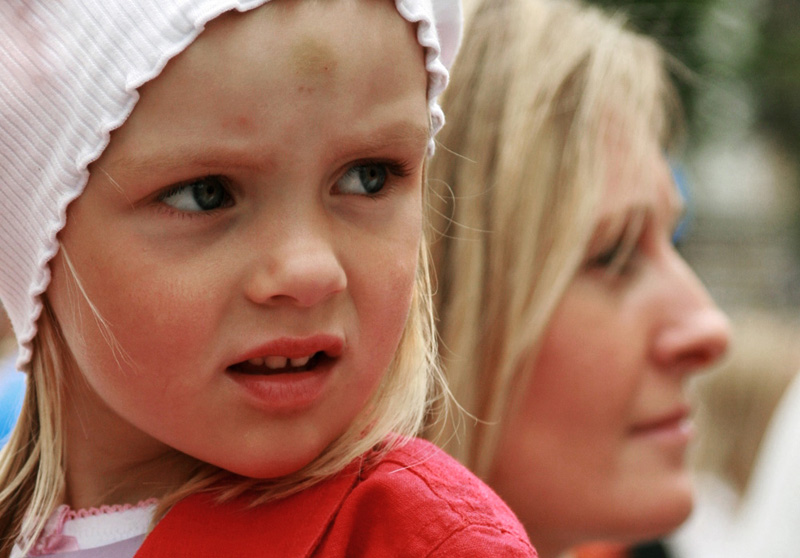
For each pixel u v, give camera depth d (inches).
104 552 156.9
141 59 128.8
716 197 1309.1
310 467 149.7
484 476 233.1
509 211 235.5
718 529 401.7
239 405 136.4
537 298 232.4
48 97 138.4
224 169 129.3
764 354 443.2
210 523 147.4
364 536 144.4
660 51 297.7
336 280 131.8
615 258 239.0
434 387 215.2
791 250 1451.8
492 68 245.9
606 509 236.4
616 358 234.5
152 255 132.9
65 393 162.2
